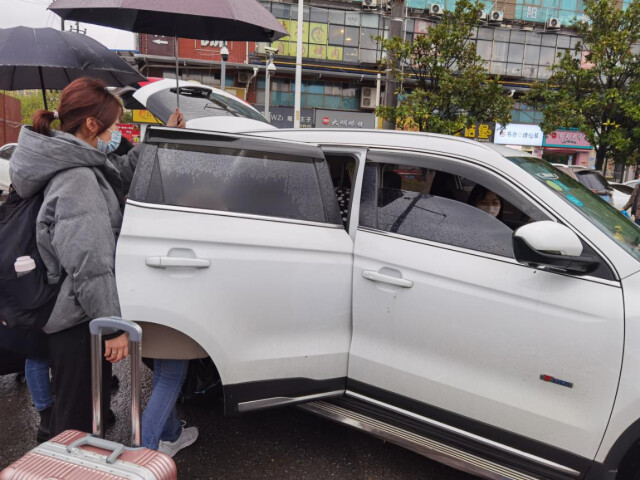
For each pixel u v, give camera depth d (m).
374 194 2.49
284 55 25.89
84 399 2.04
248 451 2.70
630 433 1.88
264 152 2.43
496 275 2.12
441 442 2.28
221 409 3.14
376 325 2.35
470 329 2.13
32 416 2.99
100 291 1.87
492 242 2.20
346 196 2.68
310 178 2.48
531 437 2.06
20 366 2.77
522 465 2.11
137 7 2.67
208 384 2.98
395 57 9.56
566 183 2.50
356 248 2.42
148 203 2.21
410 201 2.42
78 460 1.45
